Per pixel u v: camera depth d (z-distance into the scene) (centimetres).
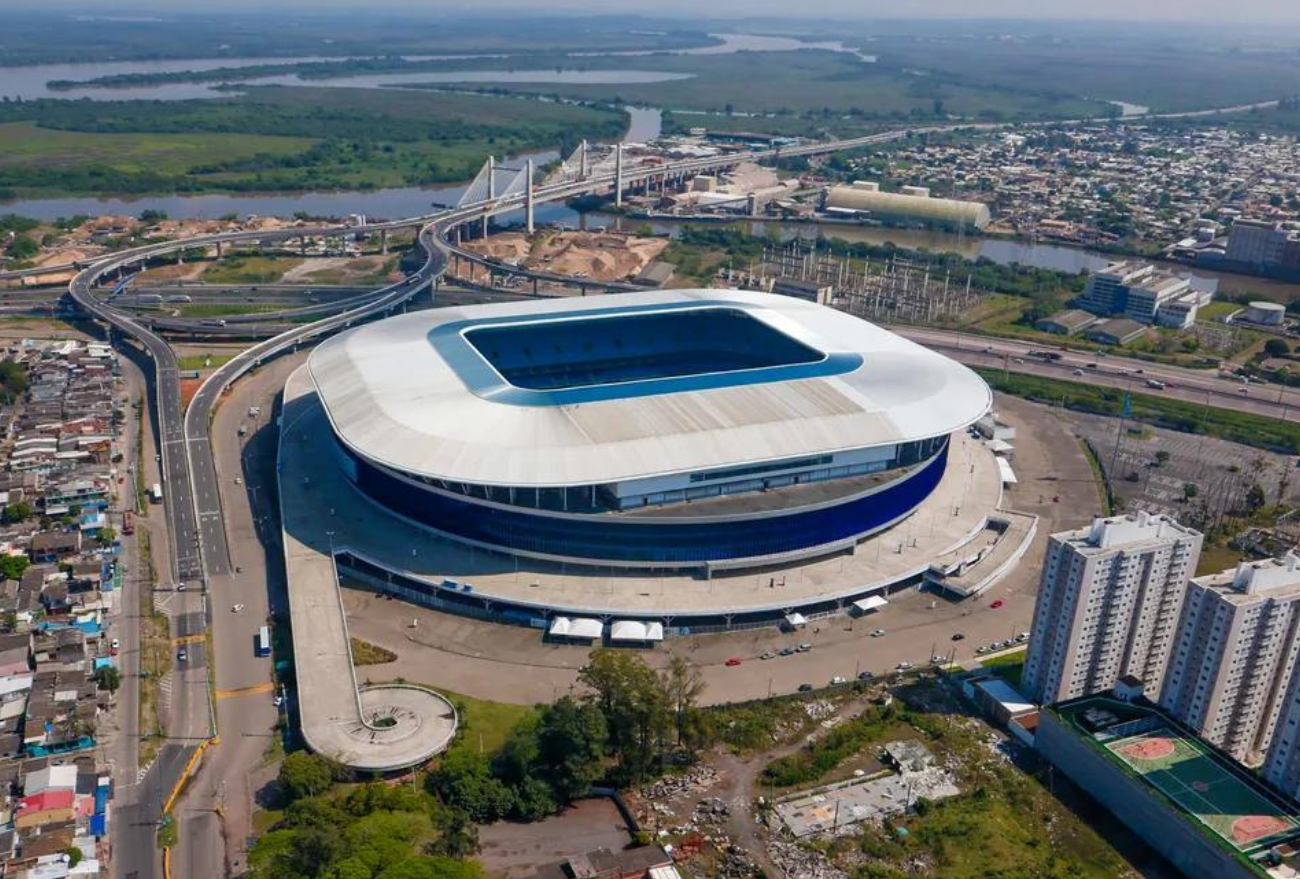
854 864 18950
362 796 19388
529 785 19988
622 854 18650
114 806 19638
